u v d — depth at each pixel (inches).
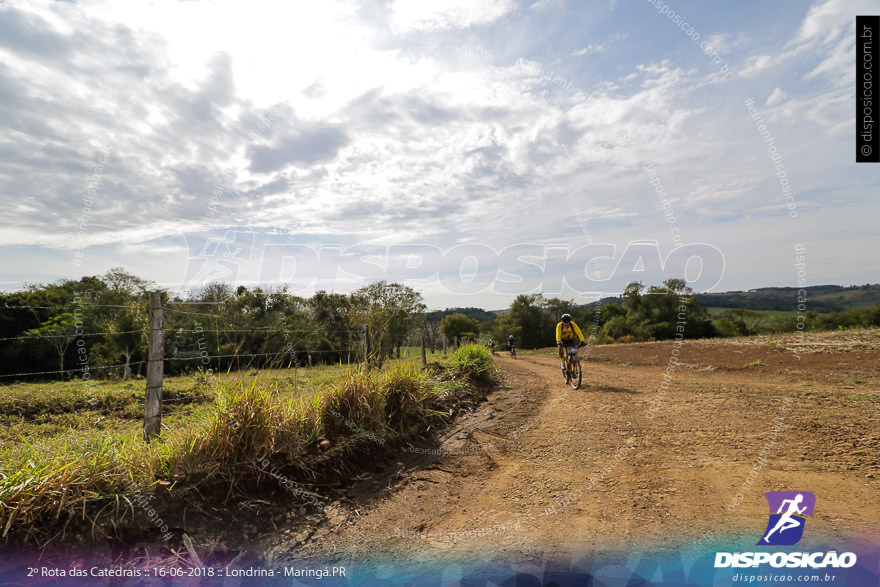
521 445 211.9
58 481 110.3
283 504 138.4
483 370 430.3
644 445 189.9
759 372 407.8
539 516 131.0
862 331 581.3
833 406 236.4
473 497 154.2
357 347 274.8
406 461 194.2
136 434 166.9
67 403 327.6
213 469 134.9
